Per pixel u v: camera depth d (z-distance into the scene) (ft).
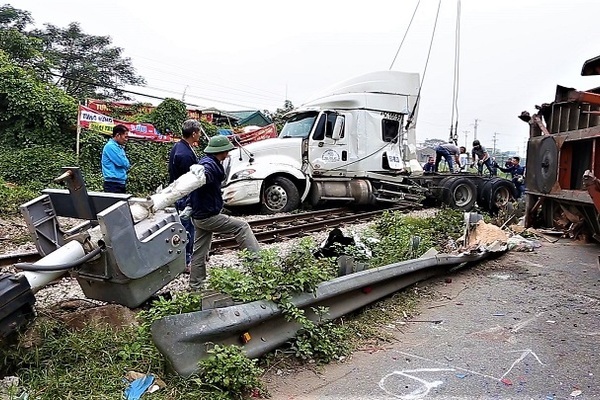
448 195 50.21
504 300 18.48
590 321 16.31
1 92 66.85
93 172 69.46
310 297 13.75
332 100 48.49
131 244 12.44
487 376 12.32
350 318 15.90
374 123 48.93
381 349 13.89
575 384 11.95
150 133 79.15
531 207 34.19
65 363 11.39
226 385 10.59
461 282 20.92
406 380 12.05
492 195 50.62
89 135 70.64
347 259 16.87
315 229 36.04
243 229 17.95
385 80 49.65
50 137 68.74
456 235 30.60
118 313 13.53
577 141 28.35
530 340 14.65
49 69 96.07
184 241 14.14
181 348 10.80
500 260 24.95
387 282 17.99
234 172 44.21
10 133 67.46
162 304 12.44
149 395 10.17
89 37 177.37
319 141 47.32
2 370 10.83
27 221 13.34
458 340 14.60
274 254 14.69
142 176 73.20
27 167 63.31
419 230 28.50
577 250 27.76
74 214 13.70
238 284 13.02
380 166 49.34
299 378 12.05
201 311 11.40
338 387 11.66
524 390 11.62
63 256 11.84
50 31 171.53
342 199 47.34
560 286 20.48
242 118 171.32
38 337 11.83
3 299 10.60
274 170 44.75
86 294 13.60
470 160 64.28
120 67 179.73
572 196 28.37
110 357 11.55
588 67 28.07
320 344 13.25
